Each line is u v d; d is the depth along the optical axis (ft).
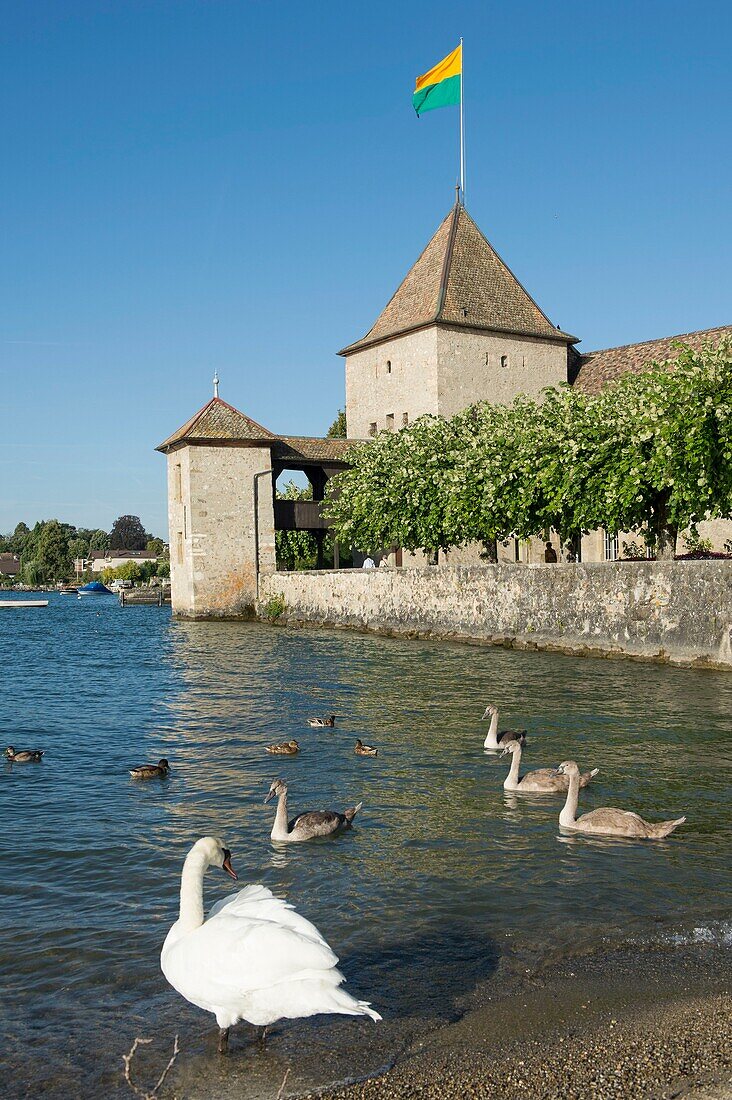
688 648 92.79
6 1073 20.98
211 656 118.73
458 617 127.65
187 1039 22.36
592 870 33.50
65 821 41.60
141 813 42.93
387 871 33.94
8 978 25.64
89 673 103.35
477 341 202.49
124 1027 23.00
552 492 114.42
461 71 216.33
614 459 107.04
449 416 199.41
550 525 125.90
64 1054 21.76
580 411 120.57
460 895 31.27
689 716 64.44
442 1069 20.47
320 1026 22.63
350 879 33.14
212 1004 21.21
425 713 68.18
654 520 108.99
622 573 100.48
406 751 55.06
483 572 122.11
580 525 113.29
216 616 189.78
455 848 36.47
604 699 72.43
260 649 126.11
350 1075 20.44
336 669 98.12
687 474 94.63
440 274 204.74
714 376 95.61
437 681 85.56
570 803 39.22
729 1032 21.59
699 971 25.00
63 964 26.50
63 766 53.62
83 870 34.81
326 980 20.25
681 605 93.86
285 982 20.39
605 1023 22.20
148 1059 21.47
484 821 40.24
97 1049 21.98
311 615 170.30
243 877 33.76
